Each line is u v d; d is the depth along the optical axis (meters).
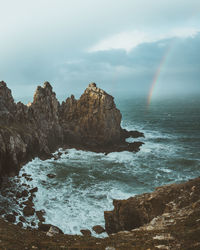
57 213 31.17
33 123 56.38
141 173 46.88
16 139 45.12
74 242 16.81
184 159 55.69
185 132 91.69
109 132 66.38
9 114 50.56
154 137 81.69
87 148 62.88
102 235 26.36
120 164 52.03
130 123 116.19
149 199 24.03
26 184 38.59
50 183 40.56
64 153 58.62
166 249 13.57
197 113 153.12
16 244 14.61
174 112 162.00
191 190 23.23
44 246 15.03
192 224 16.83
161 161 54.72
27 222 28.17
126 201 25.69
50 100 64.38
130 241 15.90
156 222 19.95
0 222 20.45
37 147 52.97
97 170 47.84
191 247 13.31
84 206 33.31
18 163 44.88
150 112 164.75
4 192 34.59
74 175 44.62
